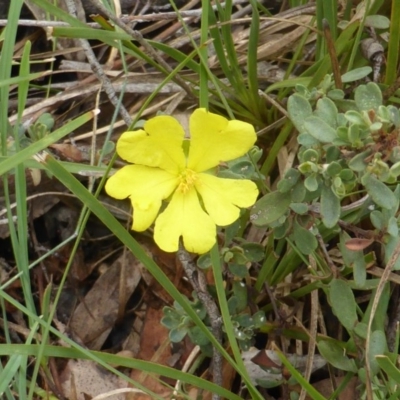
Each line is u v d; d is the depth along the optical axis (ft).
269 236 0.74
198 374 0.78
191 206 0.57
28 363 0.78
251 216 0.61
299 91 0.70
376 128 0.52
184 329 0.70
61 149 0.75
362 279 0.60
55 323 0.82
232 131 0.55
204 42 0.63
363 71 0.70
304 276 0.71
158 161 0.56
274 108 0.82
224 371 0.75
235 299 0.70
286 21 0.78
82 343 0.81
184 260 0.67
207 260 0.66
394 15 0.70
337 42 0.75
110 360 0.60
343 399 0.72
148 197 0.56
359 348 0.65
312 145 0.59
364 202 0.65
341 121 0.58
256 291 0.74
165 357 0.79
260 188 0.73
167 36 0.91
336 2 0.75
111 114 0.89
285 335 0.75
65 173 0.55
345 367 0.65
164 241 0.56
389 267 0.59
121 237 0.56
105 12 0.67
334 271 0.64
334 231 0.65
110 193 0.55
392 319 0.71
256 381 0.72
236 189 0.57
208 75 0.68
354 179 0.57
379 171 0.54
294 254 0.72
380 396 0.64
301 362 0.75
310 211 0.63
